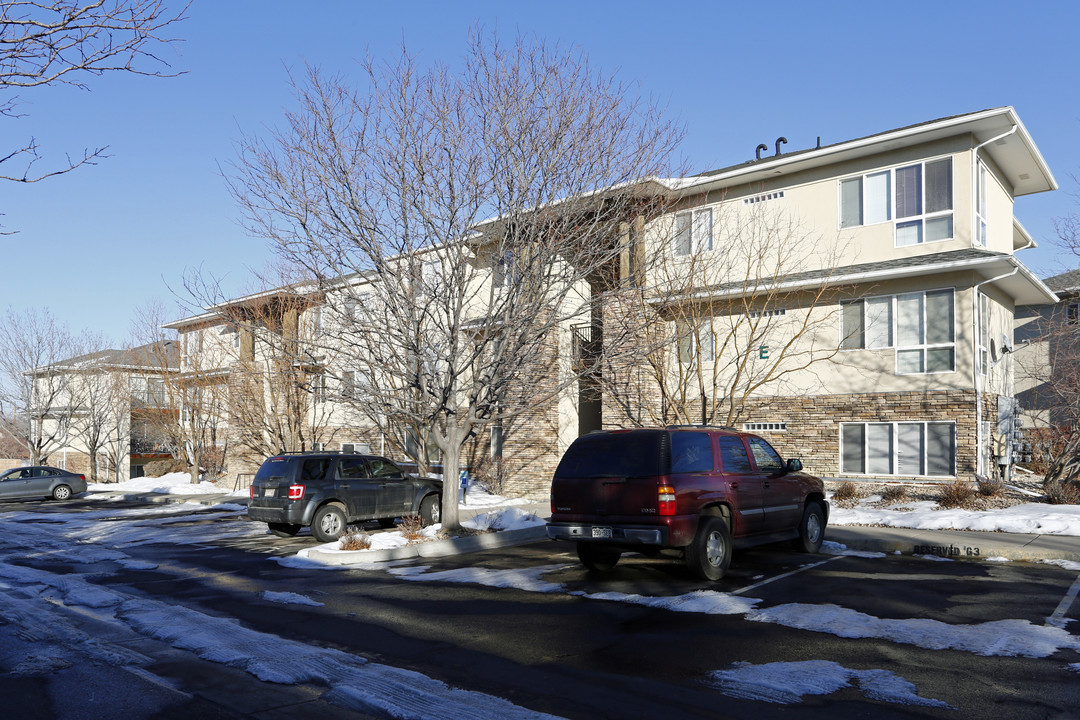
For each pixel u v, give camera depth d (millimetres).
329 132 14586
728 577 11125
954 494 17234
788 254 20609
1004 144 20297
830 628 8172
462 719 5656
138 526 20312
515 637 8023
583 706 5941
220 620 8992
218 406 32562
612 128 15297
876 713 5734
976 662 6930
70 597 10445
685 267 20719
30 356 43562
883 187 20875
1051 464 19844
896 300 20031
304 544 16312
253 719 5840
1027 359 29750
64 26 6883
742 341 21875
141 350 39719
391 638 8086
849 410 20516
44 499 32375
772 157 22625
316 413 29516
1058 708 5789
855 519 16562
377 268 14945
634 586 10602
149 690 6527
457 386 16281
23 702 6258
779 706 5902
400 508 17891
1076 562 12086
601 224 15844
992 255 18109
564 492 11227
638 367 20406
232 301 19500
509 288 15211
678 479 10547
